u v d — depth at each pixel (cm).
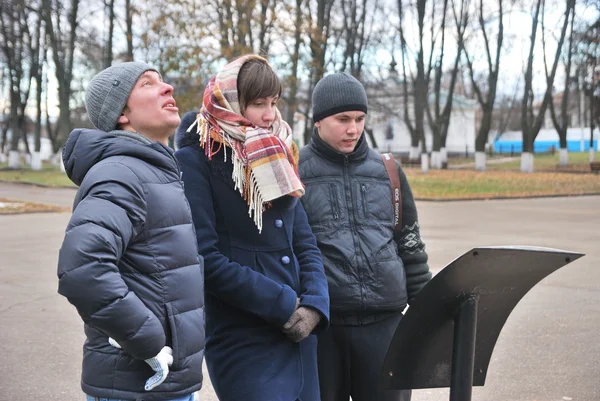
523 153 3381
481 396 419
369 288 276
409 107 4638
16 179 3122
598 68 3462
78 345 531
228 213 251
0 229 1340
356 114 287
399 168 302
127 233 195
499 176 2997
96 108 223
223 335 252
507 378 448
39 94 3869
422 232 1205
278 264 253
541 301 654
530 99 3894
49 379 456
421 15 3500
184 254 211
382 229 287
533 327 563
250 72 251
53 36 3375
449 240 1093
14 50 3894
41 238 1193
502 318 229
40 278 808
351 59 3478
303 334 242
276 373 243
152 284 203
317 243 280
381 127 5531
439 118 4066
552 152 5550
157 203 206
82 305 186
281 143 250
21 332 567
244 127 249
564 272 802
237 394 243
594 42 3341
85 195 198
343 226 282
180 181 221
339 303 274
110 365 202
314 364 257
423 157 3428
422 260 300
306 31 2567
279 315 239
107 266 187
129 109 223
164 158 215
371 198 289
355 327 278
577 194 2144
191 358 208
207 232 245
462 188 2361
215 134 249
